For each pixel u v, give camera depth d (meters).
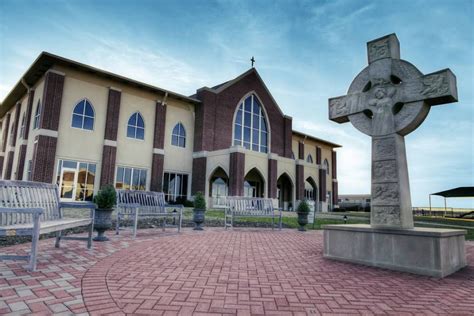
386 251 4.59
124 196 7.74
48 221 4.63
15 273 3.57
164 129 22.55
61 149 17.53
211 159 22.94
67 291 2.98
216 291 3.16
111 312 2.49
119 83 20.39
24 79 19.03
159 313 2.50
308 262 4.87
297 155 33.34
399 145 5.13
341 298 3.06
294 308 2.72
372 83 5.48
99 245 5.73
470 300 3.07
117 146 20.05
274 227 11.02
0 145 25.05
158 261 4.52
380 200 5.02
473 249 7.04
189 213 15.09
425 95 4.86
